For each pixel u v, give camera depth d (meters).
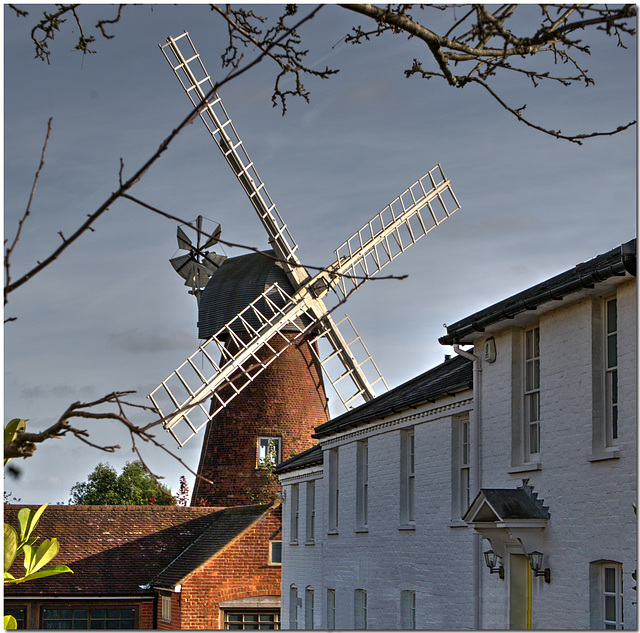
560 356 14.09
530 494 14.50
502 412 15.74
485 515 14.83
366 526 22.09
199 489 40.53
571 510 13.46
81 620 33.66
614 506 12.52
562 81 6.94
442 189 38.31
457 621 17.02
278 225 37.66
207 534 36.09
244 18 6.45
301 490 28.67
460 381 17.64
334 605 24.17
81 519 36.84
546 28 5.83
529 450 15.19
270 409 39.66
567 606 13.34
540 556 13.91
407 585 19.34
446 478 17.94
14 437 4.52
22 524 5.77
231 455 39.75
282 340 39.00
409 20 6.00
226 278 39.78
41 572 5.68
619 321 12.69
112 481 65.38
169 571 34.09
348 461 23.50
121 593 33.69
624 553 12.22
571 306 13.89
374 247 36.62
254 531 32.75
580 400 13.49
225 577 32.09
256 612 32.25
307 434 40.22
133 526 37.00
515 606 14.91
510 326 15.59
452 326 17.30
